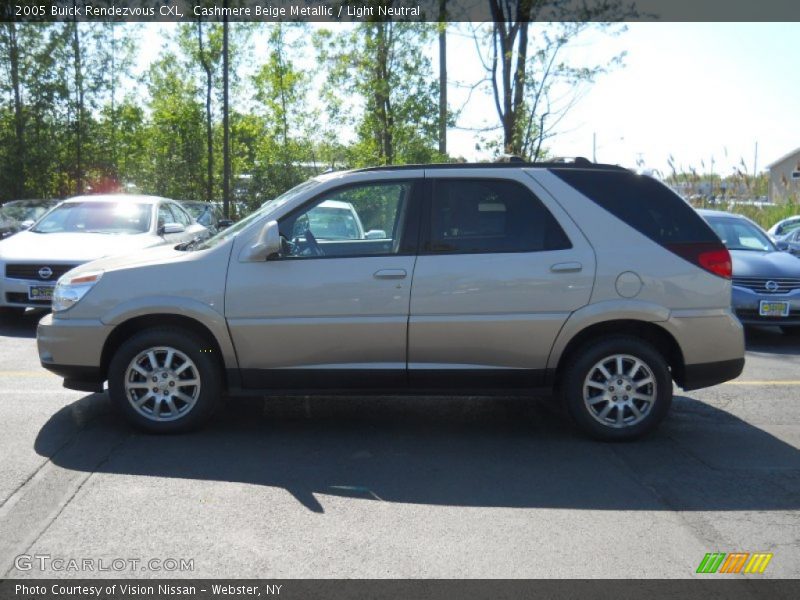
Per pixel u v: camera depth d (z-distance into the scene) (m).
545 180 5.66
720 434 5.95
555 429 6.02
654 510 4.45
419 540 4.01
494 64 15.90
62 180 27.47
